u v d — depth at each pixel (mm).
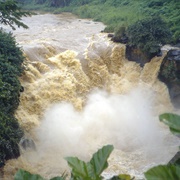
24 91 15734
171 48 20016
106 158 3822
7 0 18250
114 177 4117
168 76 17953
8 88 13375
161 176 3443
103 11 34406
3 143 11914
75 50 20297
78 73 18297
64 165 12891
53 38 23328
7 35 17000
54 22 31188
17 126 13289
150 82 18703
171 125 3881
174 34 21391
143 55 19422
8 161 12258
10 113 13641
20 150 12898
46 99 16188
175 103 17516
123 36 20703
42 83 16703
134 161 13164
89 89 18266
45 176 12219
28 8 44250
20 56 16297
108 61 19812
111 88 18594
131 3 33938
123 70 19578
